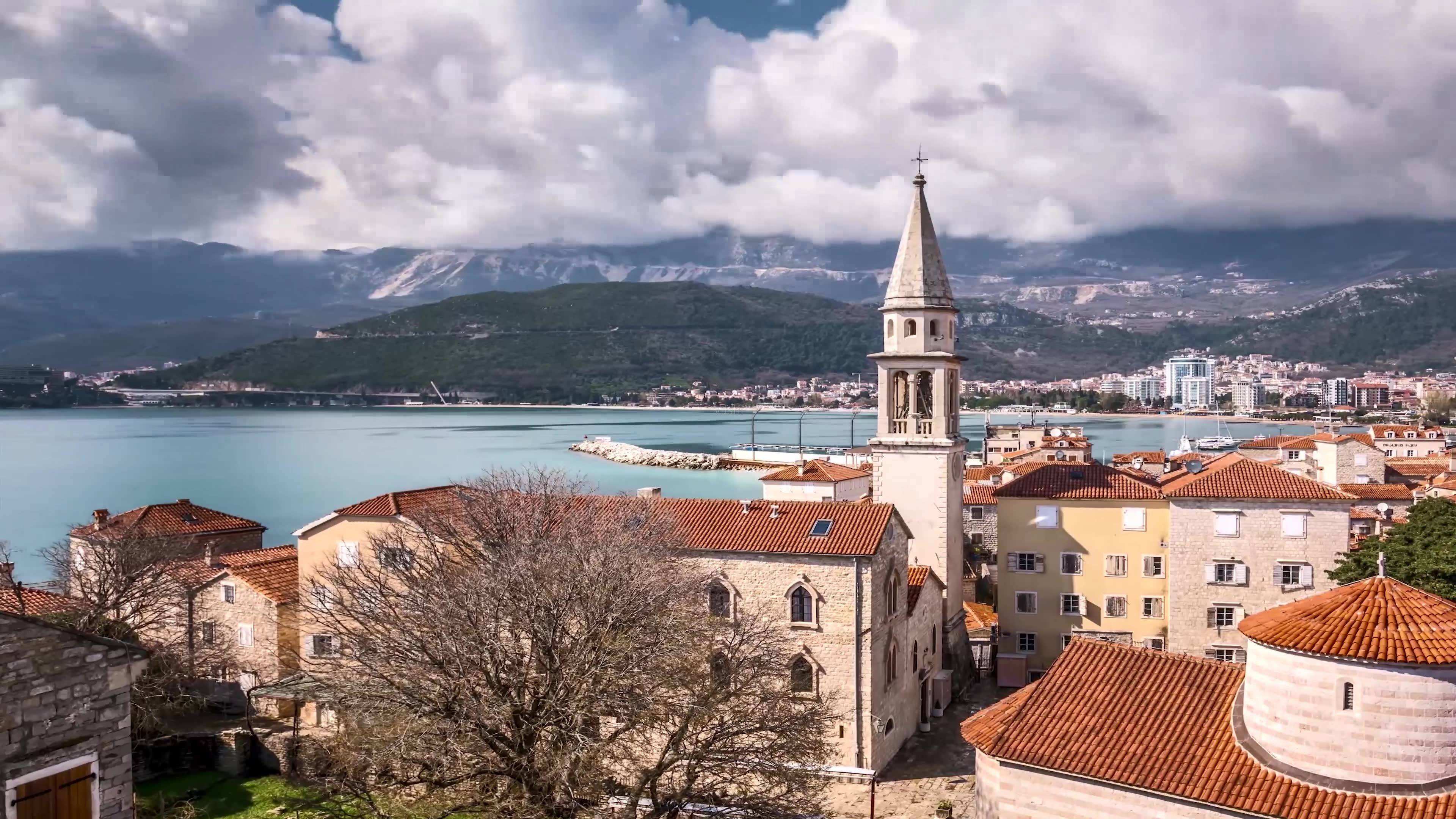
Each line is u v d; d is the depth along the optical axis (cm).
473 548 5994
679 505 6762
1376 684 3334
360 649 5109
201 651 7119
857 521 6244
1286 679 3522
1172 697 3981
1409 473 15188
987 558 11638
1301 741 3462
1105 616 8250
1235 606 7906
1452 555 6359
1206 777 3559
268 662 6994
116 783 2727
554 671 4353
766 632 5284
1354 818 3262
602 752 4384
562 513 6594
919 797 5700
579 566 4912
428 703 4228
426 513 6575
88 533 8625
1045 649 8350
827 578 6009
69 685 2625
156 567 7394
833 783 5931
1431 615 3466
